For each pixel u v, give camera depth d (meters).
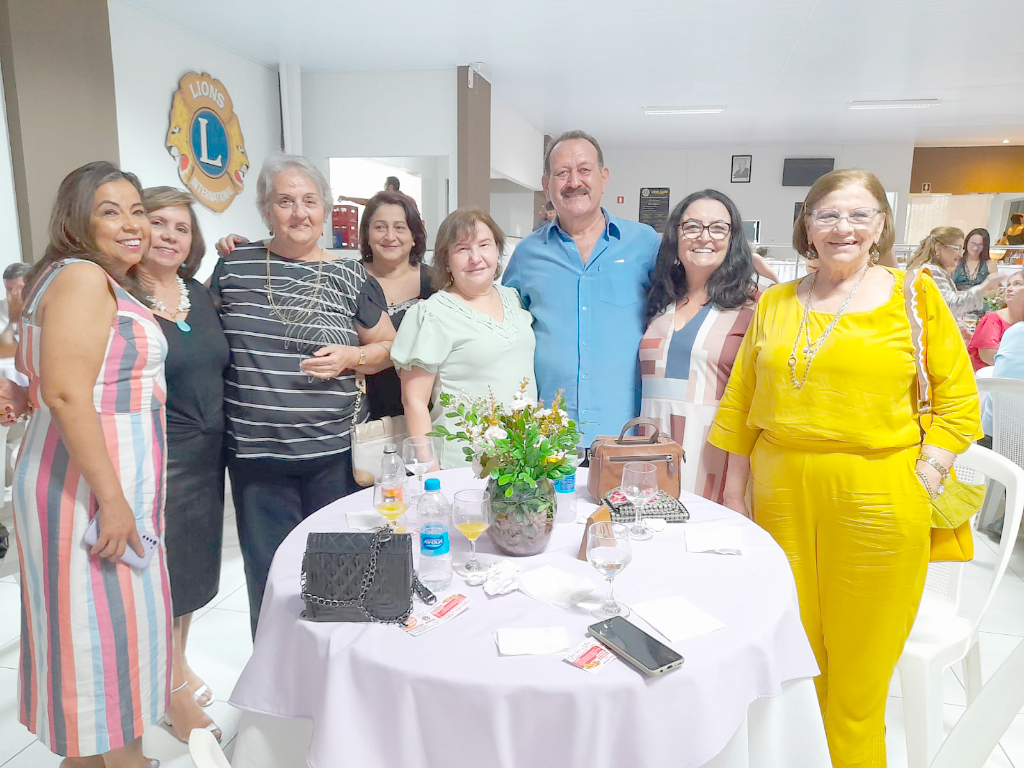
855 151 9.54
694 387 2.20
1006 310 3.96
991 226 9.88
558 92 6.56
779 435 1.83
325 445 2.16
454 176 5.71
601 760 1.08
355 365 2.19
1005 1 4.24
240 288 2.12
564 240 2.46
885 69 5.73
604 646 1.17
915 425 1.75
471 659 1.14
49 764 1.98
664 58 5.42
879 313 1.71
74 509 1.52
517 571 1.45
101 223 1.55
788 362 1.79
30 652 1.62
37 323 1.49
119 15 4.05
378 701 1.13
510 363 2.27
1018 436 3.21
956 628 1.86
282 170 2.10
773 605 1.33
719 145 9.67
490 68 5.70
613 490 1.79
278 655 1.30
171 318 1.94
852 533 1.74
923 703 1.76
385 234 2.62
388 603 1.25
